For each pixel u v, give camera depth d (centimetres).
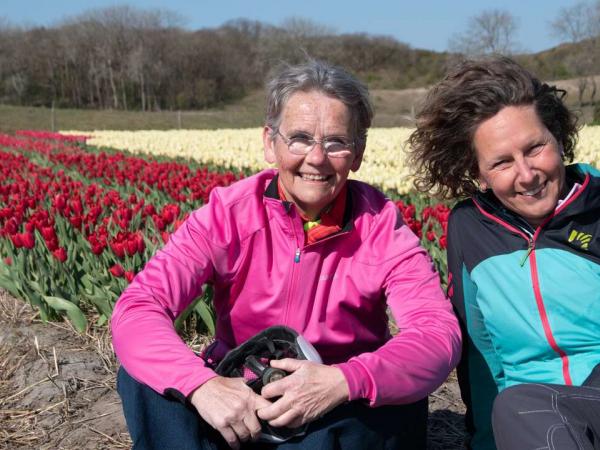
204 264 234
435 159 249
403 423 213
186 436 204
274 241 229
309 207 227
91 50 8475
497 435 195
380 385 199
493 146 219
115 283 431
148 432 204
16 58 8319
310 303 229
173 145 1877
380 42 9450
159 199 750
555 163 215
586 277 218
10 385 362
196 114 6625
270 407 196
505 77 220
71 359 383
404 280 225
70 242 505
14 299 488
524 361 230
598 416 191
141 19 8569
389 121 5512
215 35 9469
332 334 232
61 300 413
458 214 244
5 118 5428
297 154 219
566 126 233
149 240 497
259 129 3189
